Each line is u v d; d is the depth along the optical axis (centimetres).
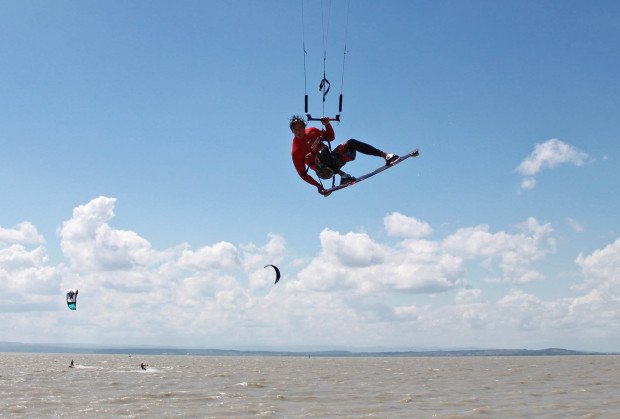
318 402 2241
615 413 1833
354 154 1287
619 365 6197
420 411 1936
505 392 2673
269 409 2003
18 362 7188
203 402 2236
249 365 7044
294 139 1279
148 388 2928
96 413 1906
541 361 8544
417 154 1246
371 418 1764
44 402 2219
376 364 7788
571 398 2345
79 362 7494
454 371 5053
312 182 1295
